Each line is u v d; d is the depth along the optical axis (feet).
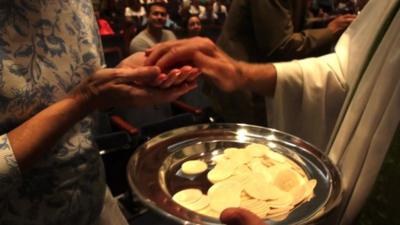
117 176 4.93
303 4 3.88
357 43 2.11
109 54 6.09
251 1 3.57
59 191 1.48
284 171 1.82
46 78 1.38
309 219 1.39
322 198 1.57
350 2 5.36
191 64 2.01
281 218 1.46
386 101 1.59
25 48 1.31
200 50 2.01
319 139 2.32
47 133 1.25
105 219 1.96
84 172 1.56
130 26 6.51
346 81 2.16
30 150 1.22
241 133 2.17
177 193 1.65
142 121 5.89
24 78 1.32
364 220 1.61
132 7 6.52
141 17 6.57
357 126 1.76
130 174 1.60
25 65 1.32
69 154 1.46
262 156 1.98
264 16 3.50
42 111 1.29
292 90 2.19
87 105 1.34
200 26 7.29
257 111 3.95
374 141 1.58
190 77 1.52
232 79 2.08
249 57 3.89
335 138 1.94
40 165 1.38
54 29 1.39
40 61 1.36
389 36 1.67
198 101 6.82
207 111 5.98
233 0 3.95
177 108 6.22
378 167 1.58
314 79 2.17
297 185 1.70
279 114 2.27
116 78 1.35
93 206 1.67
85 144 1.54
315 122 2.27
